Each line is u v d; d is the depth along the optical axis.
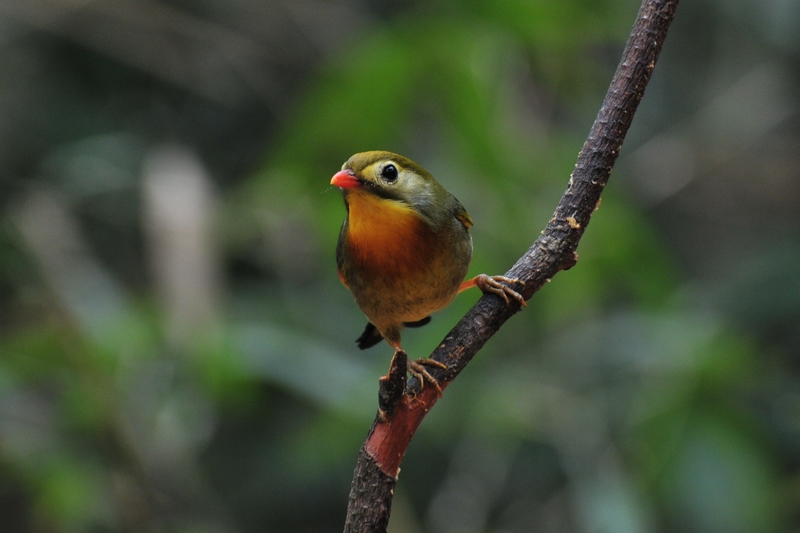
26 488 11.94
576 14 10.87
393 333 7.35
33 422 10.63
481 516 11.17
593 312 11.18
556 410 10.48
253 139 14.42
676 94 14.52
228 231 11.39
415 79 10.25
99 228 13.27
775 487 9.63
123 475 10.23
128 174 12.88
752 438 9.47
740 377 9.72
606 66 13.94
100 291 10.97
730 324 10.52
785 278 11.86
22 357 10.29
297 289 12.45
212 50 14.38
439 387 5.24
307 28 14.35
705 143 13.95
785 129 16.17
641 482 9.45
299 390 9.93
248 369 9.75
